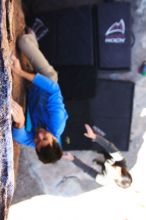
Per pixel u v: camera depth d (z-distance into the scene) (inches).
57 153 124.3
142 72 197.0
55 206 202.5
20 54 147.3
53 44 182.2
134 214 204.5
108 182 174.7
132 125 201.0
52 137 123.3
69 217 202.8
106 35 183.3
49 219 201.6
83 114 187.0
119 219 204.4
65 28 181.5
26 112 132.3
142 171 202.8
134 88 194.7
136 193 203.8
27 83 152.4
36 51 146.9
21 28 156.7
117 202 204.2
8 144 81.0
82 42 181.3
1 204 82.2
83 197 203.8
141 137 202.1
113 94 190.1
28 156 199.2
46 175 201.6
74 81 180.4
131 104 191.3
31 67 149.2
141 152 201.9
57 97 129.6
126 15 183.6
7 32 86.0
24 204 200.8
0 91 78.5
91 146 189.6
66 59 181.5
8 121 80.4
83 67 180.9
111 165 167.6
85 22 180.7
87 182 203.2
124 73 198.7
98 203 204.1
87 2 189.8
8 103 79.7
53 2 187.3
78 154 198.4
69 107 184.9
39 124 128.1
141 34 197.9
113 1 192.4
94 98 187.8
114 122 191.5
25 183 200.5
